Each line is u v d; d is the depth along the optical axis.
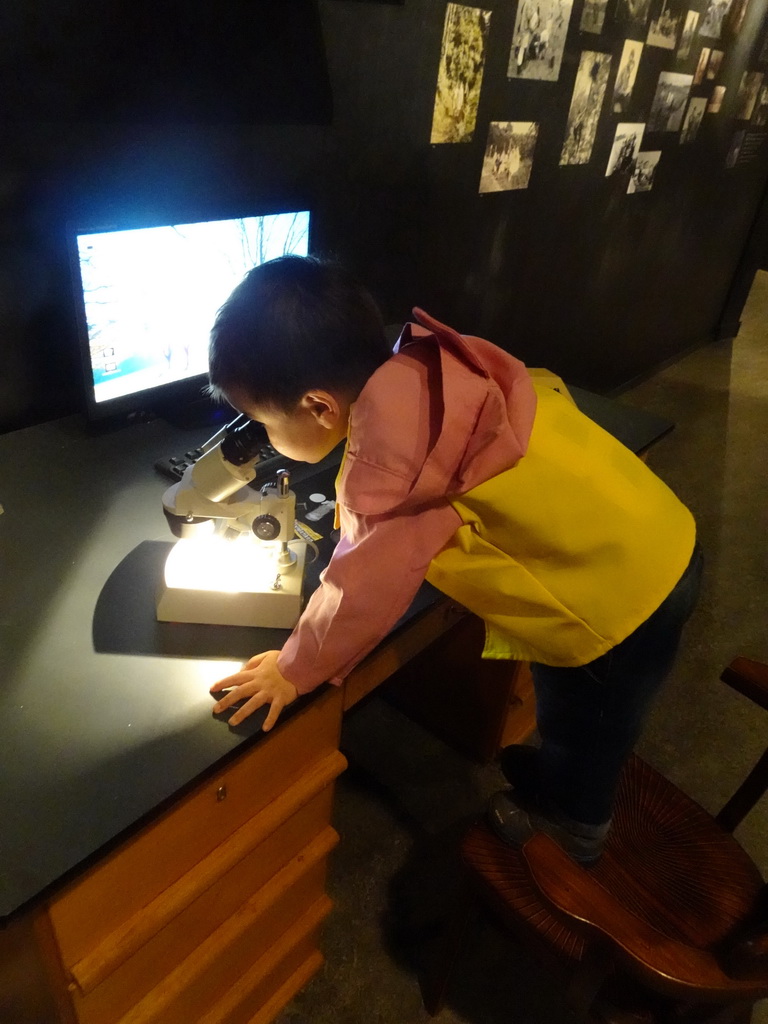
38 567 1.01
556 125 2.29
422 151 1.85
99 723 0.79
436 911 1.48
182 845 0.83
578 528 0.85
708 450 3.34
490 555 0.87
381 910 1.47
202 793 0.82
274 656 0.86
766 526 2.83
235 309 0.76
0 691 0.82
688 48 2.77
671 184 3.20
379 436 0.73
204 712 0.82
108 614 0.94
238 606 0.92
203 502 0.87
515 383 0.82
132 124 1.26
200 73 1.31
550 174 2.39
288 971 1.27
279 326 0.74
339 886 1.51
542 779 1.08
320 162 1.62
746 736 1.93
